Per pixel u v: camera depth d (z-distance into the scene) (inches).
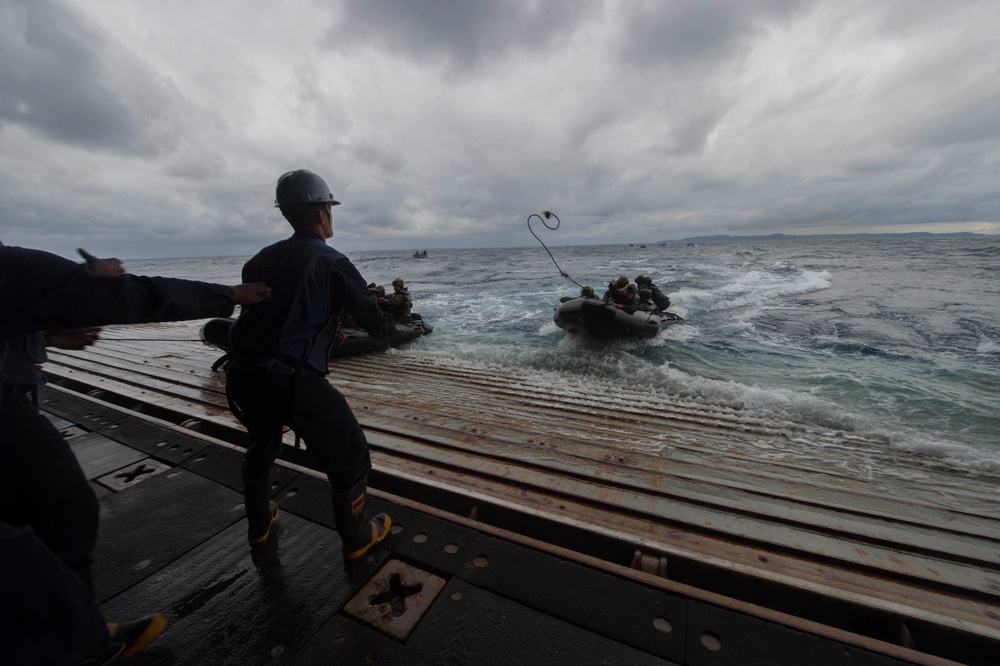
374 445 136.4
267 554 74.5
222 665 55.2
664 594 63.3
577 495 107.2
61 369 228.2
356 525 68.9
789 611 72.2
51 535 45.0
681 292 573.9
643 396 205.3
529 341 344.5
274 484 93.7
